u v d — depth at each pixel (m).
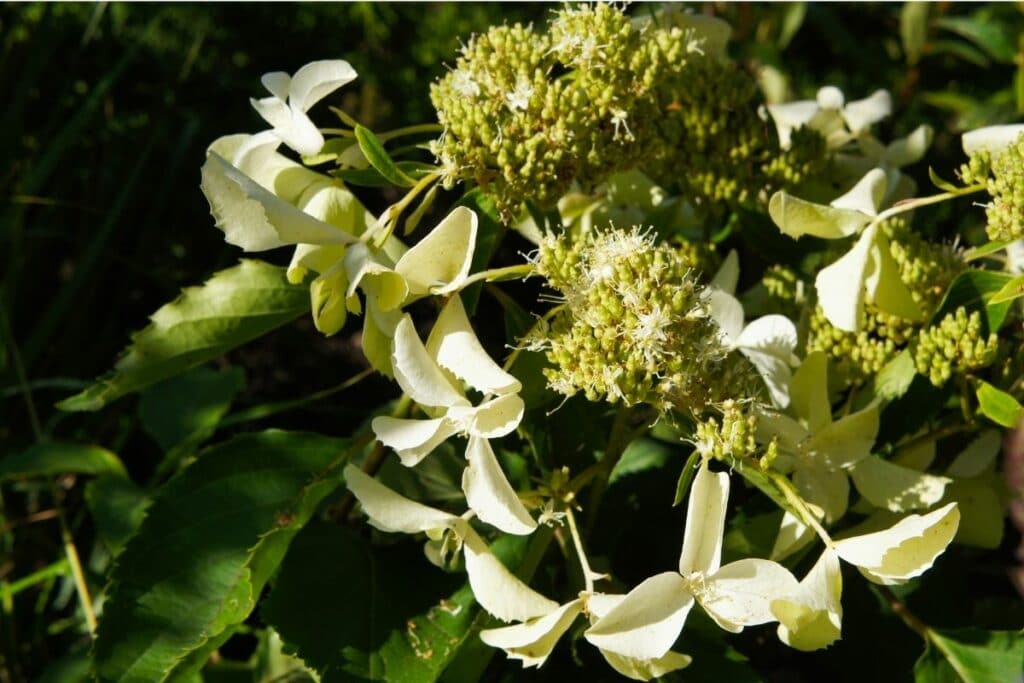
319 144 0.60
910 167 0.82
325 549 0.64
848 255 0.62
